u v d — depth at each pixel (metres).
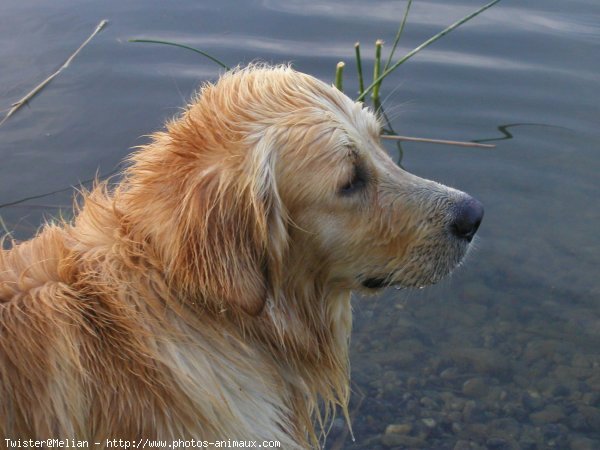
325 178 0.91
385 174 0.95
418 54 1.80
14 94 1.63
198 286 0.89
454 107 1.62
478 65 1.76
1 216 1.34
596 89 1.66
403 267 0.96
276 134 0.91
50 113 1.56
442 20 1.97
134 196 0.92
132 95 1.62
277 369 0.95
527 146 1.51
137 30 1.91
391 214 0.95
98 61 1.75
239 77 0.95
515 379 1.20
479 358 1.22
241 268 0.88
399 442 1.13
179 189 0.89
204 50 1.79
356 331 1.27
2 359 0.85
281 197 0.92
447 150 1.51
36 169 1.43
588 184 1.44
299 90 0.94
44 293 0.88
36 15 2.01
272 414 0.94
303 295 0.95
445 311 1.29
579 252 1.34
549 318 1.26
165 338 0.89
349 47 1.82
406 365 1.22
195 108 0.94
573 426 1.14
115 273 0.89
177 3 2.10
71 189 1.39
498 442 1.13
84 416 0.86
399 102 1.63
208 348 0.91
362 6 2.07
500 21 1.97
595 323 1.25
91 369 0.86
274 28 1.92
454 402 1.18
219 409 0.90
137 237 0.91
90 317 0.88
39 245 0.92
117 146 1.48
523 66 1.75
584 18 1.99
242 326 0.92
